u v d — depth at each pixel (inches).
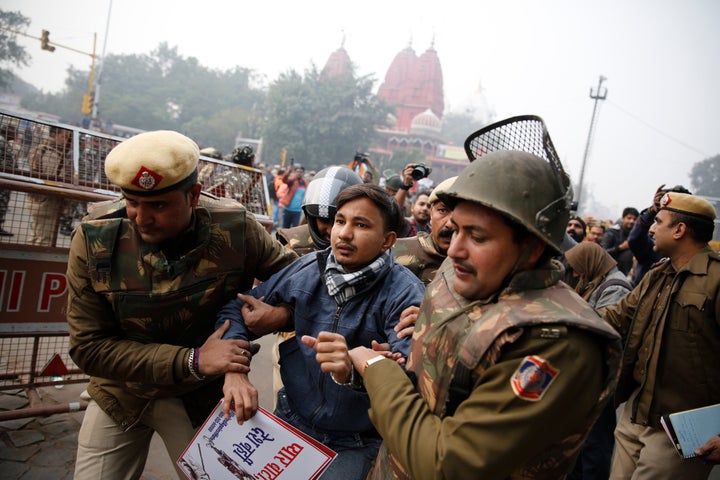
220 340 62.6
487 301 44.2
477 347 41.5
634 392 97.4
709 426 79.2
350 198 60.1
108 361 63.9
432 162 2532.0
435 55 3051.2
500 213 41.1
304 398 63.9
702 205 91.7
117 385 69.5
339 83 2148.1
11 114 109.6
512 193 41.2
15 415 105.7
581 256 137.0
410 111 2999.5
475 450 38.9
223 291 69.3
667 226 95.0
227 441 60.7
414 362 49.0
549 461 43.0
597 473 112.3
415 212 154.9
